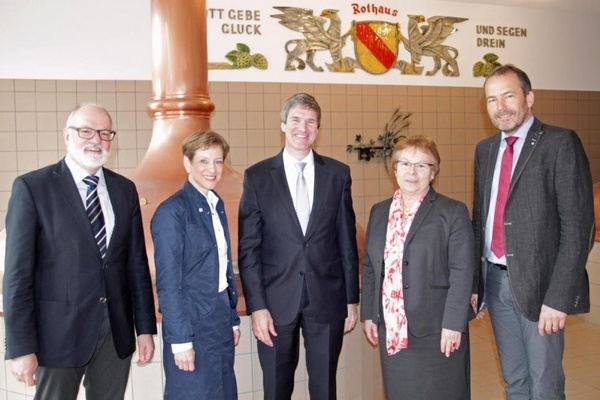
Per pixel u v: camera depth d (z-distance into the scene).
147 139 5.08
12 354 1.66
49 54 4.83
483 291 2.17
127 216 1.93
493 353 3.85
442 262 1.93
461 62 6.03
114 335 1.87
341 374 2.58
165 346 1.90
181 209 1.87
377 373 2.81
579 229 1.88
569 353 3.77
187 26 2.91
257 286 2.04
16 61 4.77
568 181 1.89
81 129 1.77
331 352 2.08
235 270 2.53
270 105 5.41
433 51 5.92
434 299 1.92
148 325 2.00
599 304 4.41
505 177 2.08
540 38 6.28
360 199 5.80
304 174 2.10
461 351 1.95
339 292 2.12
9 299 1.67
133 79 5.02
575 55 6.42
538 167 1.95
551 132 1.97
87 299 1.78
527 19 6.21
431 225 1.93
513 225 1.99
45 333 1.75
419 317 1.91
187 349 1.83
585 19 6.43
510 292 2.05
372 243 2.07
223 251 1.97
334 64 5.59
